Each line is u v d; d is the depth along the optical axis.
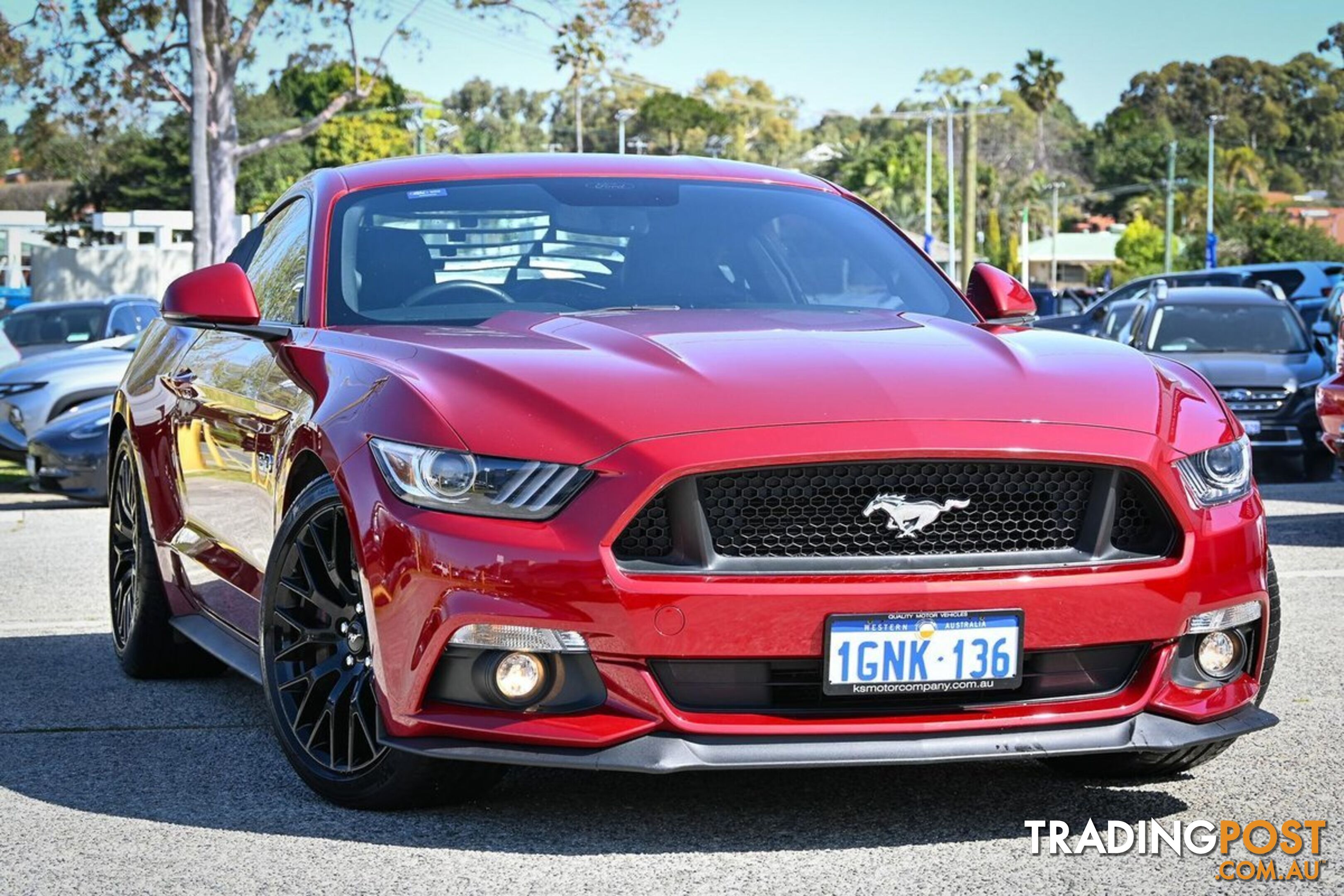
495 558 3.21
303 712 3.71
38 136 27.45
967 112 51.41
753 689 3.27
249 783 3.86
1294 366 13.60
